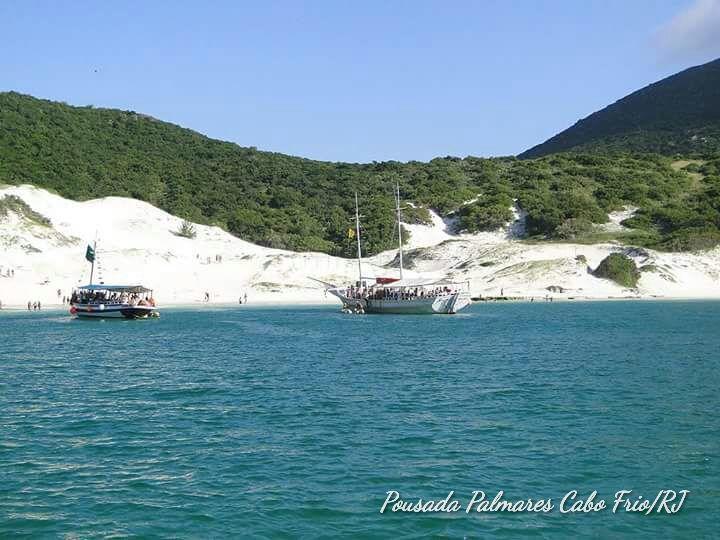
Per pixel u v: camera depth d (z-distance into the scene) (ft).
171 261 351.46
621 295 317.63
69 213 372.99
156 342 160.25
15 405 86.33
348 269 359.66
